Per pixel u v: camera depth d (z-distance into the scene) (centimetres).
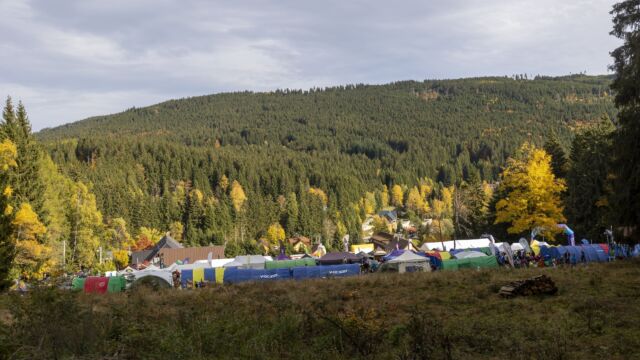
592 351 1346
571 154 6519
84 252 8100
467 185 8800
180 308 2275
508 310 2023
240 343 1350
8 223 3238
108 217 12925
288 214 16312
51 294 1192
